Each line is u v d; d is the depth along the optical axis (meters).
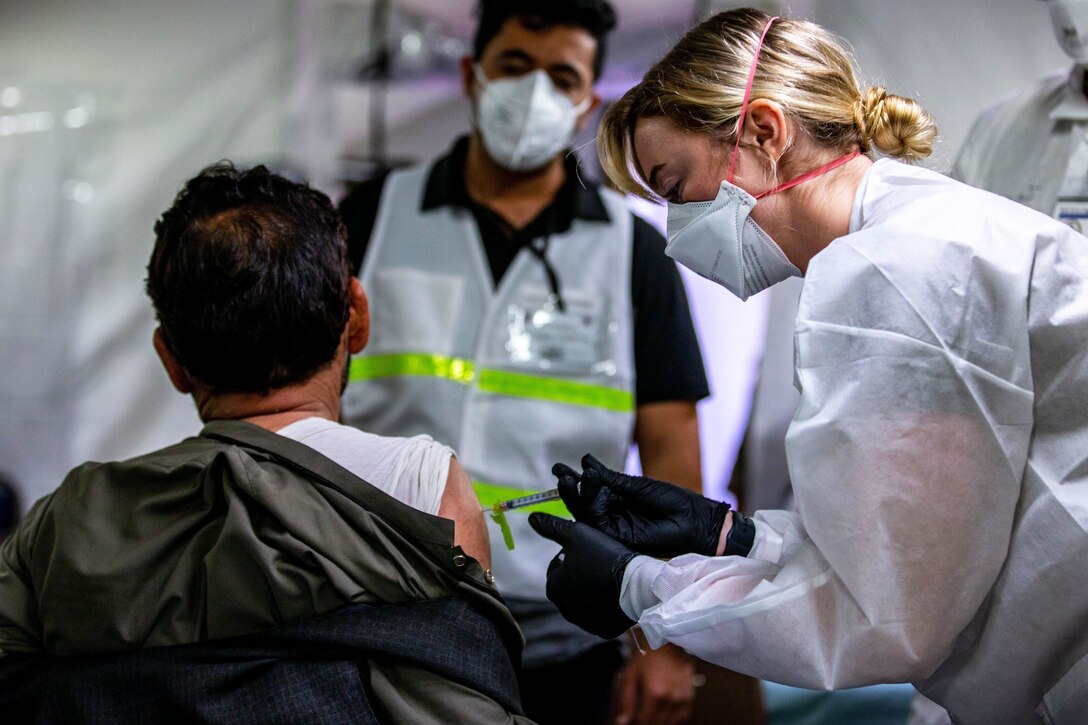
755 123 1.11
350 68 3.45
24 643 1.03
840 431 0.96
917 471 0.95
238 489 1.00
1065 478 0.99
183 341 1.08
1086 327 0.98
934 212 1.01
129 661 0.96
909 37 3.04
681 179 1.17
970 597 0.98
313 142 3.44
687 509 1.17
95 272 3.49
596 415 1.91
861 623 0.97
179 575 0.99
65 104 3.46
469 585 1.01
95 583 0.98
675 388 1.95
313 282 1.09
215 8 3.43
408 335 1.95
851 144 1.13
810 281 1.02
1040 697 1.06
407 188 2.08
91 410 3.50
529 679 1.80
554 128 1.96
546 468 1.89
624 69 3.44
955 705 1.09
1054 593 0.99
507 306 1.95
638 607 1.10
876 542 0.95
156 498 1.02
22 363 3.50
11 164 3.49
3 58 3.48
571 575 1.14
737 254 1.17
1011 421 0.98
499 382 1.91
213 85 3.44
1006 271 0.98
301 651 0.96
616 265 1.97
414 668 0.97
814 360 0.99
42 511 1.07
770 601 1.00
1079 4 1.46
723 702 2.35
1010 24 2.99
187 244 1.07
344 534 0.99
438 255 2.00
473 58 2.06
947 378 0.96
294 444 1.04
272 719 0.94
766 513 1.22
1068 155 1.62
